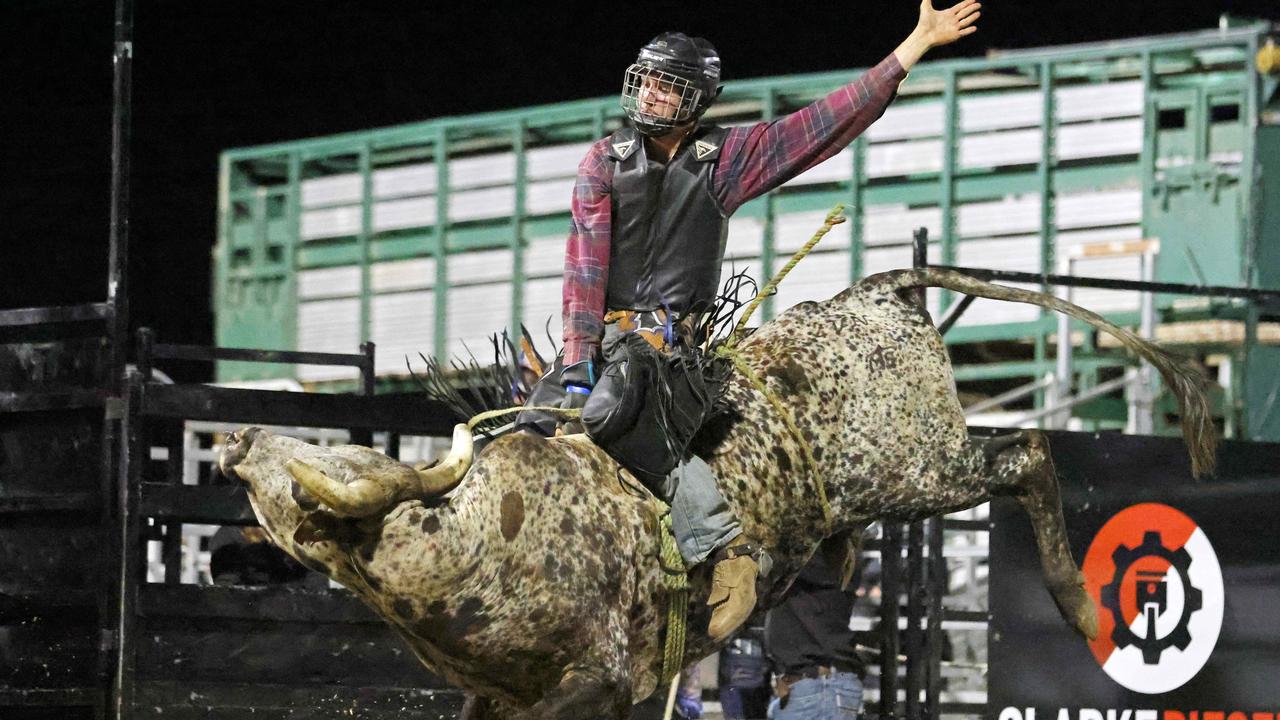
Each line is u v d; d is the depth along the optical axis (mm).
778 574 11766
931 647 15789
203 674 13539
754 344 11969
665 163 11539
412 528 9492
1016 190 25750
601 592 10297
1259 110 24531
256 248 32281
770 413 11508
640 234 11516
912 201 26250
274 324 31969
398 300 30625
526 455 10211
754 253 27125
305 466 8992
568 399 11266
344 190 31453
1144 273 24672
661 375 10695
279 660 13797
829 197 26766
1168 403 24969
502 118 29797
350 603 13961
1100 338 25641
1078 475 16188
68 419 13617
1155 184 24984
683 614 10914
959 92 26266
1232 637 16625
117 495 13344
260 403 13898
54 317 13703
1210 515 16672
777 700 16422
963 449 12375
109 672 13219
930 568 15859
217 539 15852
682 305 11539
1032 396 26844
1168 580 16438
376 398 14398
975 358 27125
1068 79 25844
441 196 30234
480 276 29766
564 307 11570
